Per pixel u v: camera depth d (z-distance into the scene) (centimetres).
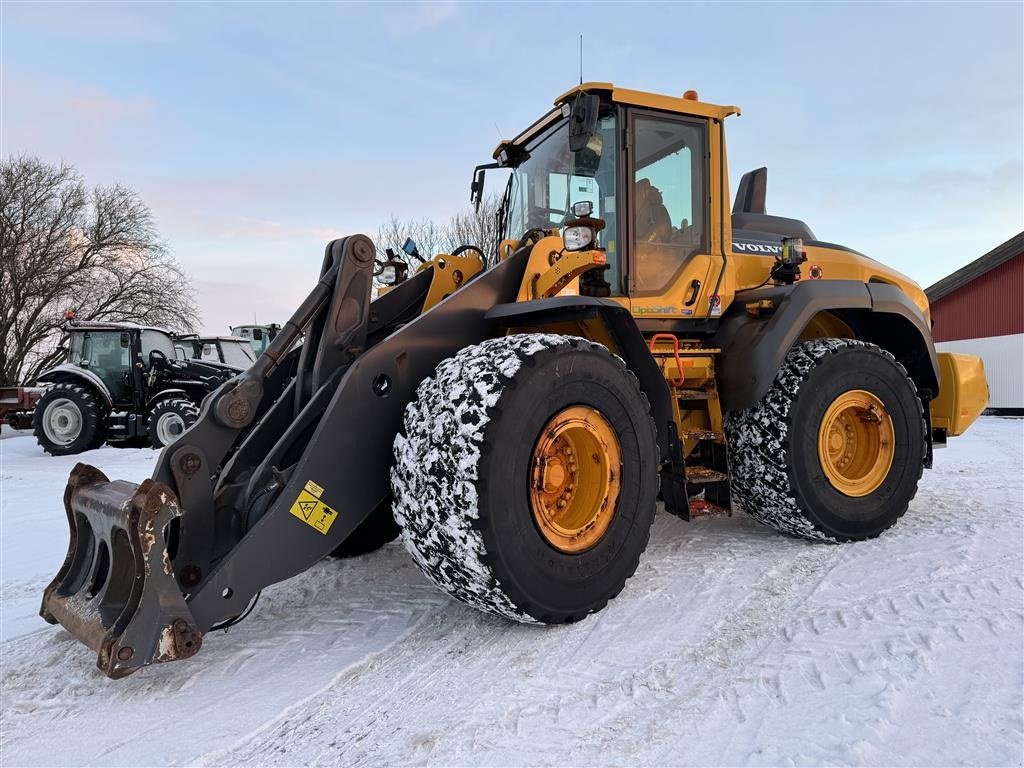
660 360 366
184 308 2694
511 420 246
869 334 453
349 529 256
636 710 204
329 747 191
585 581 269
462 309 293
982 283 1841
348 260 285
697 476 361
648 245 377
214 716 210
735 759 178
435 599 308
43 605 267
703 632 260
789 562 345
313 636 269
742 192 518
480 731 195
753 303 385
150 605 213
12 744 197
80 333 1163
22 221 2378
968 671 221
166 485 243
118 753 191
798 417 365
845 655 236
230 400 256
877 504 385
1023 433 1091
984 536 382
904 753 178
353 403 258
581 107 305
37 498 660
